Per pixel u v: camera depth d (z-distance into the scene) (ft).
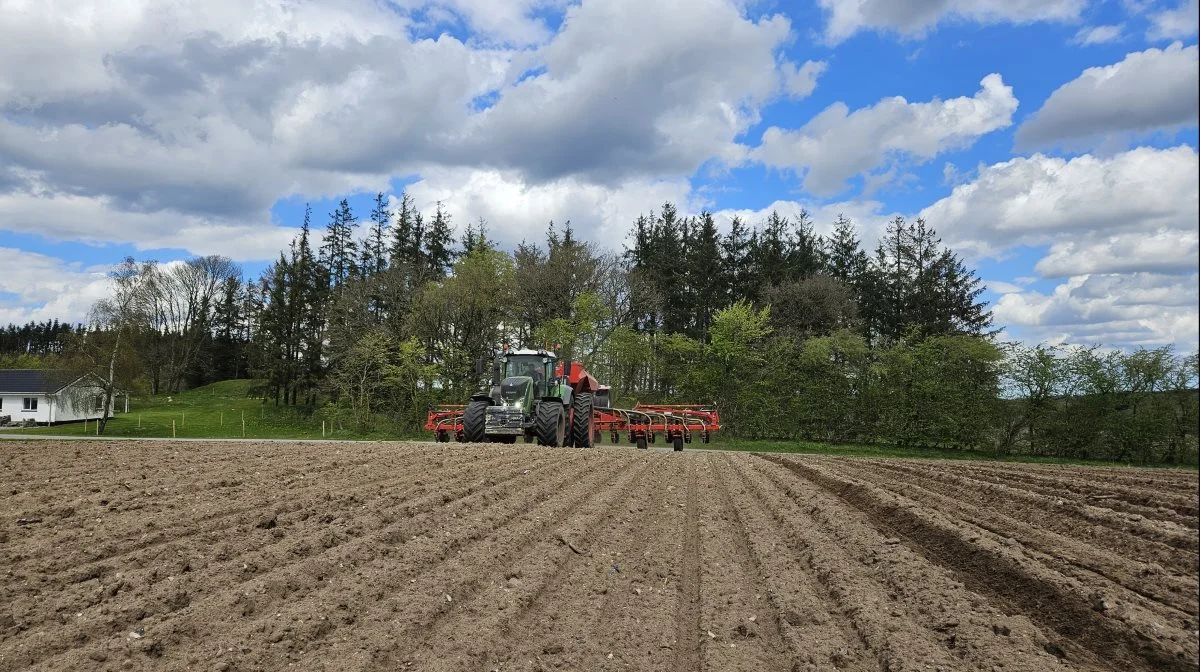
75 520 24.12
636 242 170.81
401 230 161.58
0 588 16.61
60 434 115.85
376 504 27.48
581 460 46.26
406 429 112.16
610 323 134.21
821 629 15.76
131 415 152.87
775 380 102.42
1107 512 28.35
